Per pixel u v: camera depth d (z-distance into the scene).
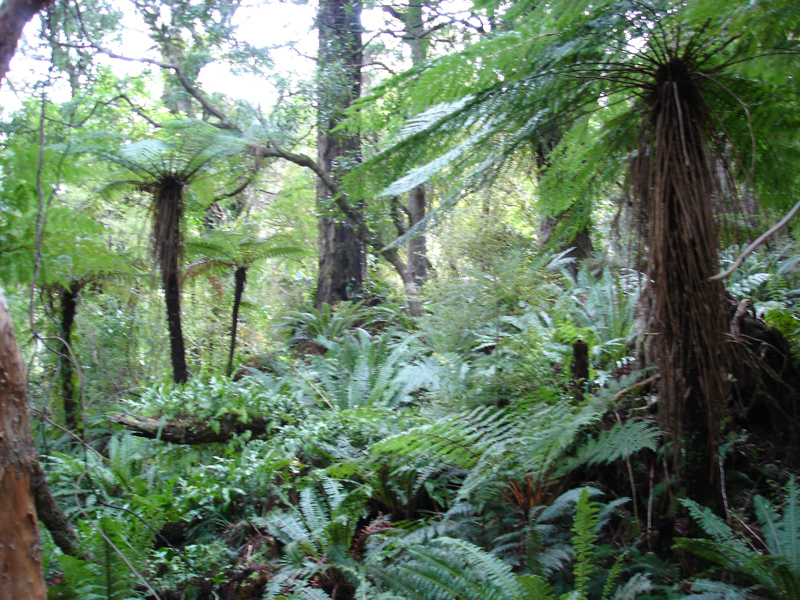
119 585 2.13
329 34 7.34
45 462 3.59
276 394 4.18
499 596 1.80
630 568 2.11
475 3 1.94
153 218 4.89
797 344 3.05
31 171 3.41
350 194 2.09
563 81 1.91
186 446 3.84
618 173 2.33
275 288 9.97
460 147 1.95
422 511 2.89
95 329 5.32
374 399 4.17
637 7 1.71
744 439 2.79
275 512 2.89
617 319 3.62
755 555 1.86
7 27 1.68
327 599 2.17
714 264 1.88
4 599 1.60
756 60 1.69
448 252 5.09
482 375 3.45
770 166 2.01
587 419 2.34
